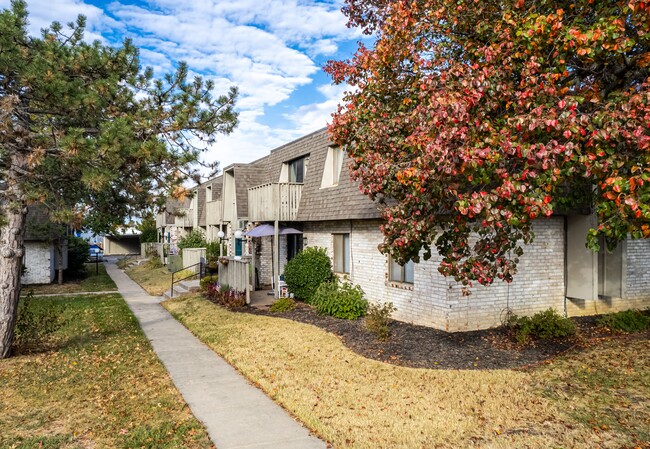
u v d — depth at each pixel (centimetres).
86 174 791
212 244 2486
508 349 923
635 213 485
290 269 1530
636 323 1073
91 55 919
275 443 557
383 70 850
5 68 792
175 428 604
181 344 1083
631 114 512
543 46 646
